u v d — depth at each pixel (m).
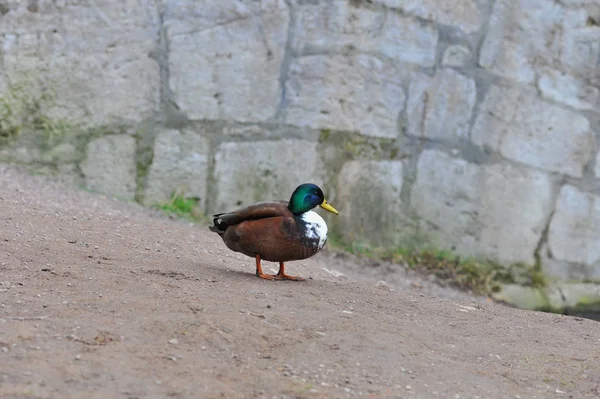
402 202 12.75
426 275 12.25
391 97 12.64
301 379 5.23
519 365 6.07
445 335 6.62
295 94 12.43
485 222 12.84
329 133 12.53
